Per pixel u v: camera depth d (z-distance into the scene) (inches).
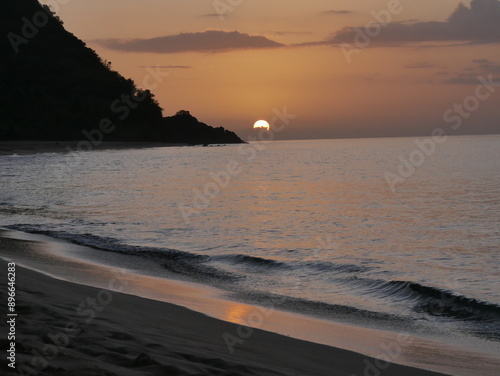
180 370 178.9
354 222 892.0
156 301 335.3
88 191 1375.5
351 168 2532.0
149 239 670.5
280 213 997.8
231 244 654.5
